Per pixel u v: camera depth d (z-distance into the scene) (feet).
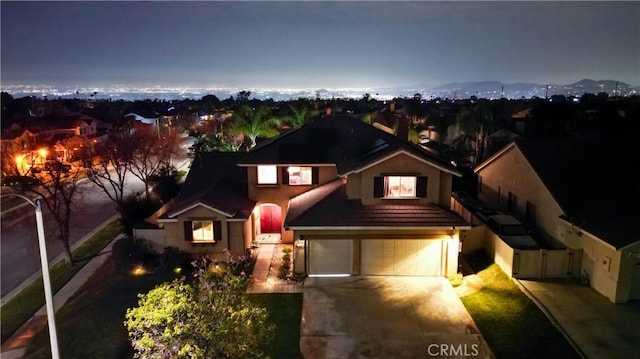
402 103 345.51
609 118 181.88
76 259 92.68
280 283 74.49
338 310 65.67
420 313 64.18
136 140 177.06
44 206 133.59
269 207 96.68
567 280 70.08
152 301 43.88
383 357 54.60
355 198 79.10
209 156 106.83
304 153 94.07
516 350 54.65
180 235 83.97
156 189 122.21
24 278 85.71
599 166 81.97
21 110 338.54
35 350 61.05
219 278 51.47
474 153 179.52
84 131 238.48
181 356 41.65
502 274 73.36
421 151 85.92
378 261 76.13
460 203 97.86
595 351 53.06
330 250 76.18
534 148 88.94
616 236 61.93
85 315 67.77
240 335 44.34
